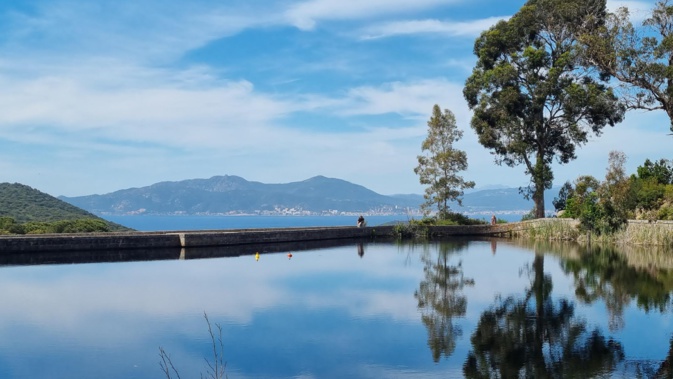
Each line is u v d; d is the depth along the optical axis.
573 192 48.66
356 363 11.90
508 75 45.62
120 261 28.91
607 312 16.58
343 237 46.41
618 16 38.78
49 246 30.75
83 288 20.66
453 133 52.59
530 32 47.00
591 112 45.06
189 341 13.56
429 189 53.38
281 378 11.01
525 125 47.78
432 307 17.45
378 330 14.63
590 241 40.75
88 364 11.80
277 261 29.67
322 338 13.84
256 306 17.59
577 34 43.97
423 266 27.59
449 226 50.72
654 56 36.88
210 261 29.47
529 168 48.44
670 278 22.86
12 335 14.04
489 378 10.89
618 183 39.28
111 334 14.16
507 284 21.84
